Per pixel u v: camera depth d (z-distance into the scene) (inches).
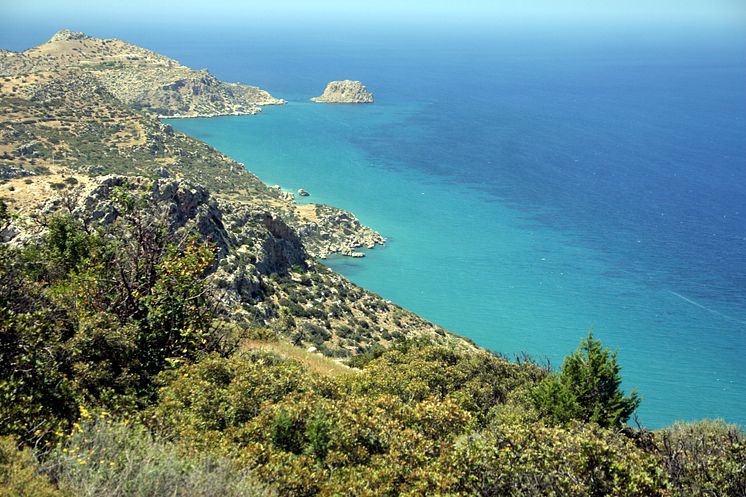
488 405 1071.6
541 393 1000.9
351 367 1545.3
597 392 956.6
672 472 593.9
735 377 4045.3
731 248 6451.8
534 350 4426.7
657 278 5728.3
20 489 386.3
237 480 479.2
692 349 4439.0
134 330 791.1
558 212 7623.0
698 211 7687.0
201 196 2714.1
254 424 637.9
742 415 3555.6
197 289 925.8
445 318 4938.5
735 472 567.5
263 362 950.4
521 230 7012.8
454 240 6683.1
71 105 7052.2
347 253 6136.8
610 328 4778.5
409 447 649.6
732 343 4542.3
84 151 6063.0
